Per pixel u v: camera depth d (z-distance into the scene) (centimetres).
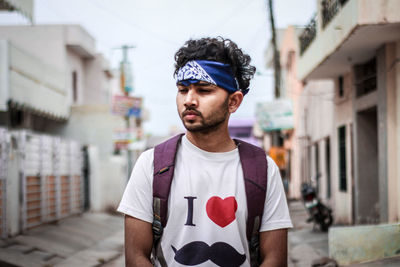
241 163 167
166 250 161
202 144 168
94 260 724
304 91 1702
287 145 2138
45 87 1538
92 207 1368
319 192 1419
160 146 171
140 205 165
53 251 729
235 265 160
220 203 162
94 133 1853
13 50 1230
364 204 868
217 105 163
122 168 1662
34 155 866
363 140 871
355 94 871
